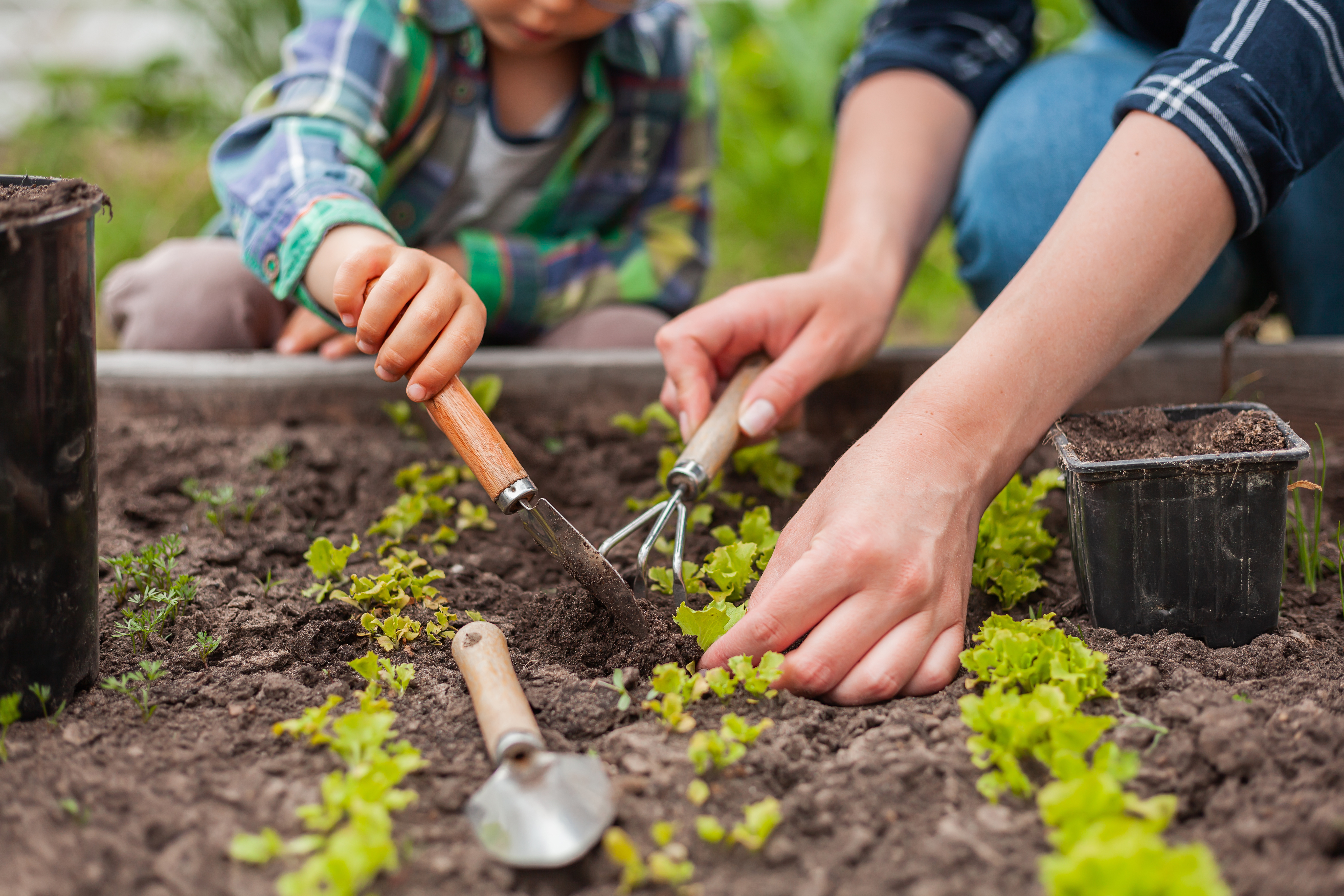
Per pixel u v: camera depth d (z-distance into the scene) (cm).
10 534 116
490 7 202
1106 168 144
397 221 236
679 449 211
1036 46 252
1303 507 188
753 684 123
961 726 120
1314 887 96
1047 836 105
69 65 484
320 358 224
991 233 220
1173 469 132
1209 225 143
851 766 115
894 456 132
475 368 224
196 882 99
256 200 183
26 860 100
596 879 102
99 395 218
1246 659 135
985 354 138
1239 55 142
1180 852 90
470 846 105
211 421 219
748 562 151
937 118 221
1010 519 162
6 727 120
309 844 100
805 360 179
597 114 241
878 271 195
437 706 130
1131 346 144
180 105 437
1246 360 217
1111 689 127
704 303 191
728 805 111
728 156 418
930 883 99
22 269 111
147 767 116
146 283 240
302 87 206
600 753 119
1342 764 110
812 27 418
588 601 145
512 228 251
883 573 125
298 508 188
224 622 148
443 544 180
